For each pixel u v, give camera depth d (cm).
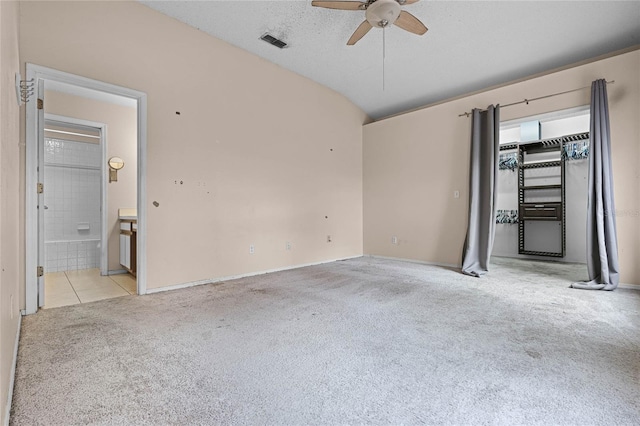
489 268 437
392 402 131
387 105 538
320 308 257
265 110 408
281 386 143
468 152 431
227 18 326
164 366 161
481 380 147
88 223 506
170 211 320
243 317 235
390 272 409
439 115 462
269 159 413
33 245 247
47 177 473
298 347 184
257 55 398
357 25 337
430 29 338
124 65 290
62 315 240
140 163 301
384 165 531
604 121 319
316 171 478
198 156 342
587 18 306
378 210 539
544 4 294
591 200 326
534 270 421
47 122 380
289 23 335
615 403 129
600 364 162
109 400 132
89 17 271
